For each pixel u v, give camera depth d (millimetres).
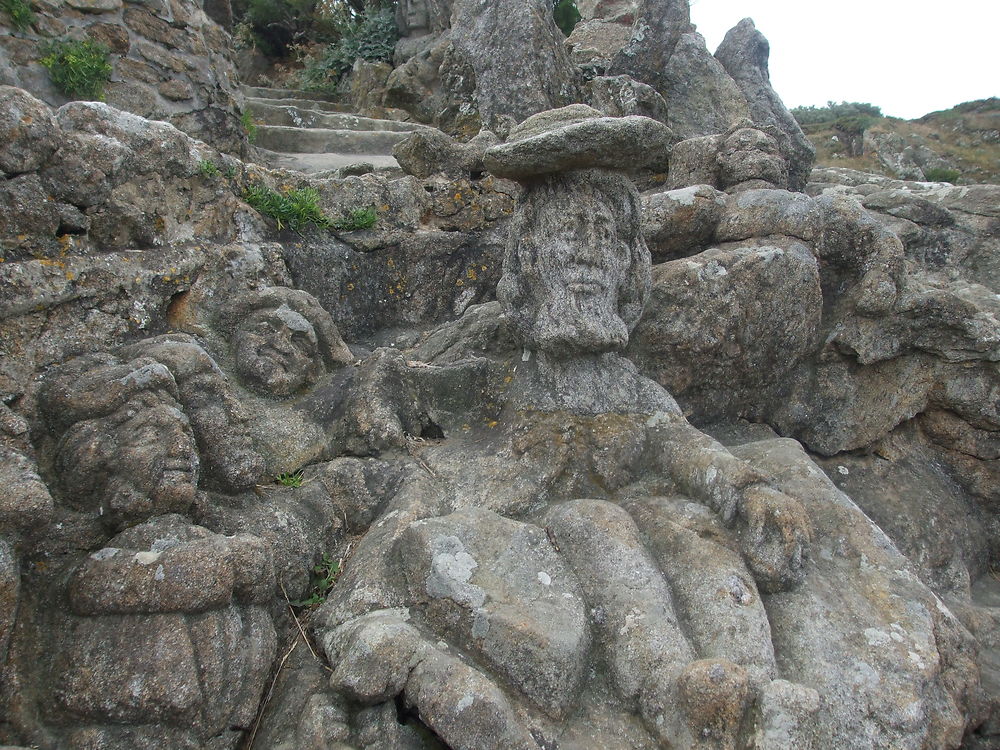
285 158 5957
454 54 5773
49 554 2037
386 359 3102
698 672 1963
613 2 8719
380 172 4977
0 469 1899
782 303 3475
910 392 3770
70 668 1865
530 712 2029
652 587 2277
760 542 2455
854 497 3574
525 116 5324
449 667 1998
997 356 3598
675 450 2850
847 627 2324
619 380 3045
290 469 2734
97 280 2605
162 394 2281
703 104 6676
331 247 3629
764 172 4238
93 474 2109
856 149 18719
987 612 3010
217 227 3221
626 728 2057
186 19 5152
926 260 5742
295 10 11273
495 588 2217
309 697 2082
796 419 3756
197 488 2318
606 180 2963
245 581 2113
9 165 2430
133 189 2881
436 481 2791
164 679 1859
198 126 5199
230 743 1991
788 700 1938
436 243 3939
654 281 3447
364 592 2303
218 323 2986
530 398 2973
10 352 2297
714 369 3516
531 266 2965
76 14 4570
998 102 20078
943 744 2182
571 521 2516
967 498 3807
